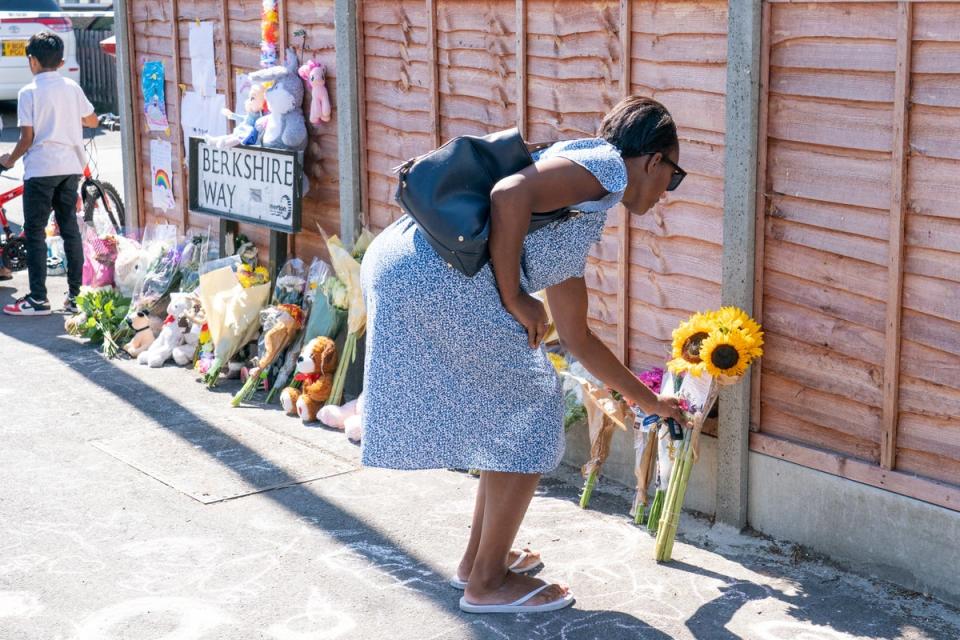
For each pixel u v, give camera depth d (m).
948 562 3.58
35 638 3.43
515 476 3.42
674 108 4.25
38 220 7.50
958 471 3.56
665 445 4.12
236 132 6.35
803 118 3.81
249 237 6.93
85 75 20.19
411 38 5.43
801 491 3.98
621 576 3.84
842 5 3.63
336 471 4.83
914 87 3.48
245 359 6.27
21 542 4.11
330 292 5.64
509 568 3.76
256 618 3.55
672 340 4.39
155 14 7.51
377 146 5.79
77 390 5.98
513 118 4.96
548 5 4.68
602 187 3.08
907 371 3.64
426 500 4.52
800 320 3.94
